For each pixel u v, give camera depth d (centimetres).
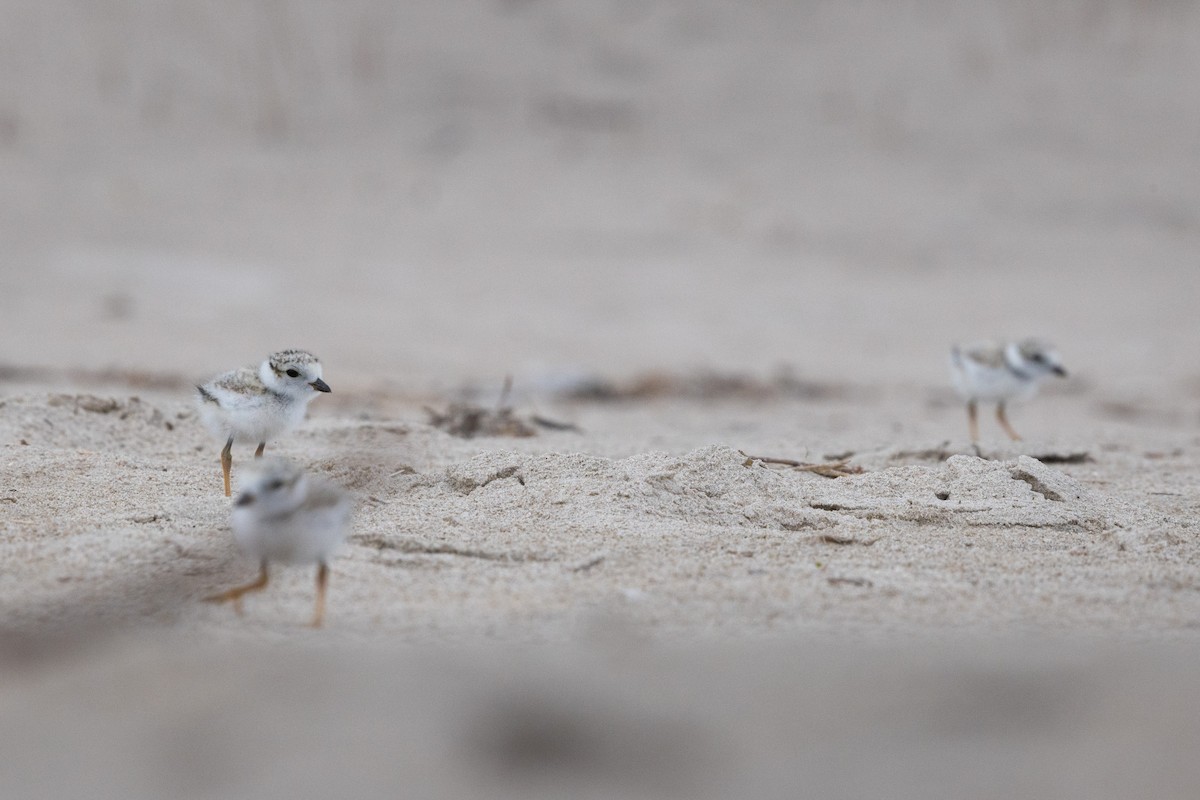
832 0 3778
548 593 588
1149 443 1148
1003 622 559
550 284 2269
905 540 691
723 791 401
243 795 396
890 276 2420
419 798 393
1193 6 3800
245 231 2434
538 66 3350
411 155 2906
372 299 2123
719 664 504
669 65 3412
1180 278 2462
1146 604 588
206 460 895
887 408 1515
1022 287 2383
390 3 3544
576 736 434
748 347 1933
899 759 422
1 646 518
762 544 673
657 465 785
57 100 2947
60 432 908
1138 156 3081
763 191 2828
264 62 3228
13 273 2106
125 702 464
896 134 3136
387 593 587
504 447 989
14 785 402
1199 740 436
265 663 501
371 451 899
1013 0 3819
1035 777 403
